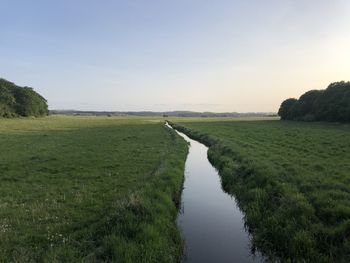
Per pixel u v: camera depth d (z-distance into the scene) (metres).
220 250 9.76
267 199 12.81
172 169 19.14
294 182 14.23
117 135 46.03
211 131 53.22
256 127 65.12
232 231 11.22
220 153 27.00
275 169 17.02
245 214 12.52
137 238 8.89
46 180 16.73
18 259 7.72
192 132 53.34
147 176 17.39
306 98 103.31
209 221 12.16
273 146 30.53
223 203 14.44
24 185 15.56
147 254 8.13
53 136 43.47
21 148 30.03
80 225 10.20
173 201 13.70
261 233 10.19
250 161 20.09
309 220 9.88
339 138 36.50
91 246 8.59
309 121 91.25
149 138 41.69
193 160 26.81
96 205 12.29
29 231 9.70
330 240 8.76
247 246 10.05
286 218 10.36
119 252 7.99
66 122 88.44
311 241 8.74
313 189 12.81
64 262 7.57
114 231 9.15
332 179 15.14
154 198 12.53
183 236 10.71
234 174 18.30
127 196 12.45
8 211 11.45
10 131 51.41
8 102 109.44
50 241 9.04
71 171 19.12
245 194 14.23
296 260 8.45
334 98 84.88
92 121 98.19
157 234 9.26
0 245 8.75
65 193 14.10
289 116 111.12
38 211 11.50
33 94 128.62
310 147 28.72
